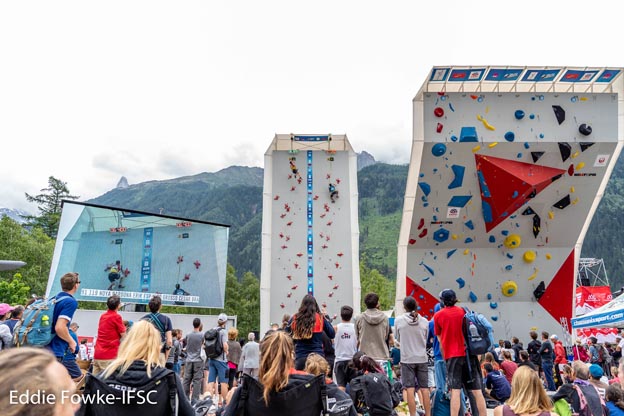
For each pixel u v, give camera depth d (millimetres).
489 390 10617
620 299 14469
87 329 20328
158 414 3715
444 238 18234
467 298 18453
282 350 4074
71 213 21422
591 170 17000
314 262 18859
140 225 22391
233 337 13047
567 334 18109
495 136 16484
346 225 19203
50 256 48625
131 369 3736
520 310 18422
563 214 17797
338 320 18391
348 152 19859
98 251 21500
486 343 7379
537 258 18484
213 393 10695
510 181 16844
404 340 8523
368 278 85875
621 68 15875
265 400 3969
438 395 8109
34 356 1792
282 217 19172
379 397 6988
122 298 21422
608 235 172875
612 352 19531
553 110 16641
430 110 16531
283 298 18516
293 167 19562
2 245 45812
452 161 16766
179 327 22031
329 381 5750
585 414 6832
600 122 16609
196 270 22938
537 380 4570
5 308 8484
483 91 16844
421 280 18422
